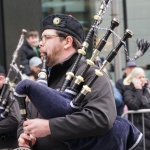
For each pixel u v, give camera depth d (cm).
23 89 480
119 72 1379
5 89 869
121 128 507
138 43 517
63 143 511
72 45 546
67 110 487
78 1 1820
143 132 1119
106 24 1678
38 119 489
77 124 475
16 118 848
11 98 844
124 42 495
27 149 499
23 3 1695
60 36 542
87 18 1830
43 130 479
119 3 1914
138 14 1916
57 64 536
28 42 1358
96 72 488
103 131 479
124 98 1145
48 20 548
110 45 1678
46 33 543
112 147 502
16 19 1689
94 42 535
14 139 881
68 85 518
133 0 1914
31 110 546
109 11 1677
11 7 1686
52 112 485
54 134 478
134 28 1919
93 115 477
